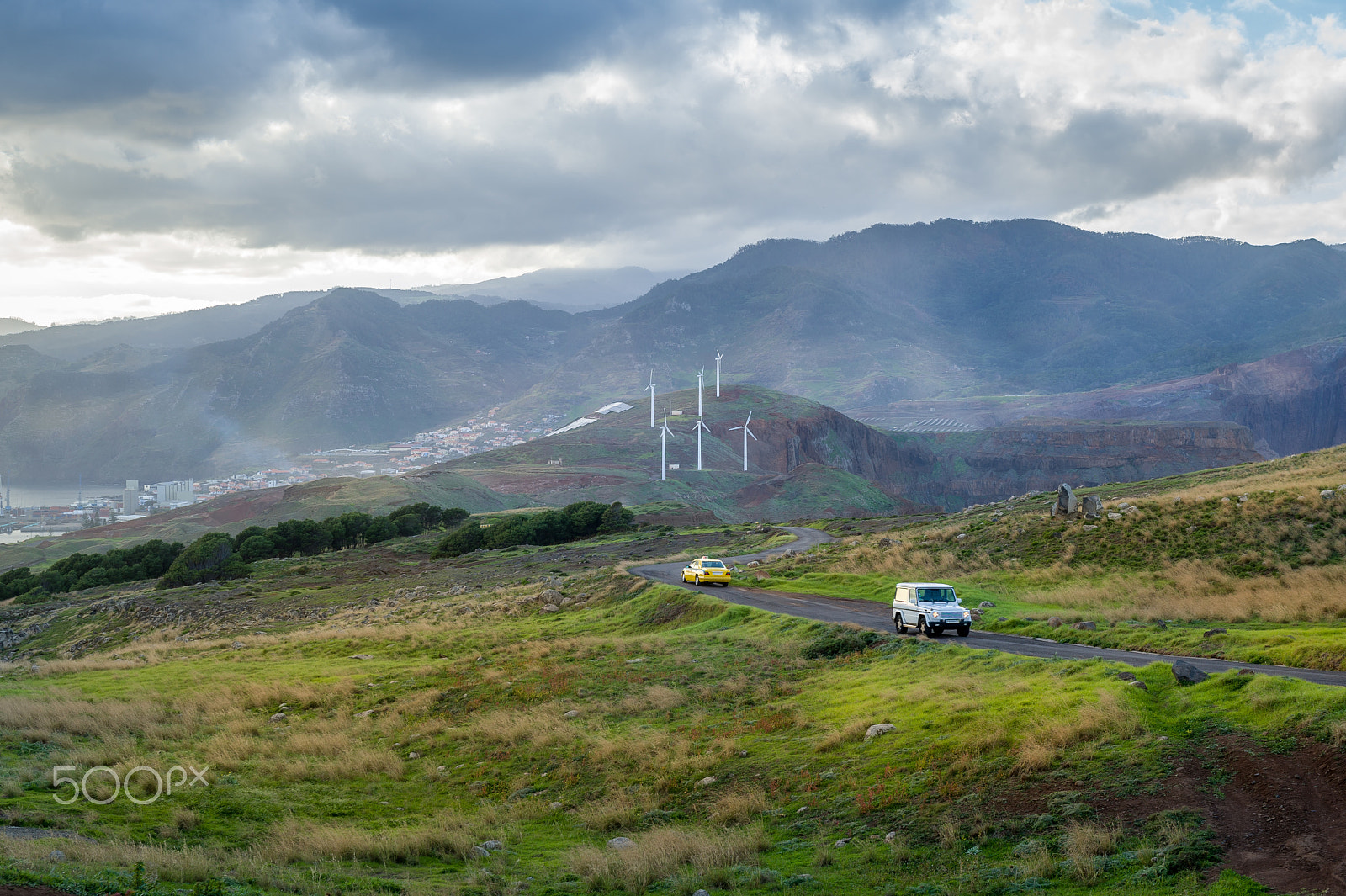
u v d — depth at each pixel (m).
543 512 155.88
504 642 51.06
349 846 19.44
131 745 29.98
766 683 31.72
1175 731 17.92
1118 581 47.84
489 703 34.31
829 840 17.45
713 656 37.75
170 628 85.81
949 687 24.91
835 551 70.38
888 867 15.60
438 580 97.94
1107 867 13.90
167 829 20.59
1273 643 27.84
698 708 29.94
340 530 166.50
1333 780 14.65
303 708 37.22
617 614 56.94
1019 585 50.66
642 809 21.48
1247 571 45.59
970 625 36.66
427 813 23.30
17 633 100.38
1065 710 20.09
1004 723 20.48
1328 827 13.56
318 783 26.16
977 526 64.62
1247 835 13.95
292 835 20.50
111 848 17.31
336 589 101.62
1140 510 57.25
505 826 21.41
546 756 26.86
